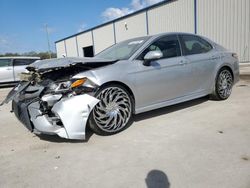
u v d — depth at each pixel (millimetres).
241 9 10750
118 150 3018
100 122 3414
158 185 2230
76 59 3666
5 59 11289
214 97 5148
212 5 12031
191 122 3895
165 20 15266
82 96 3174
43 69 3352
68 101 3105
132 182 2305
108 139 3387
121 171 2516
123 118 3635
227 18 11367
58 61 3600
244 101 5039
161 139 3279
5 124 4539
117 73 3500
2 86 11859
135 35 18469
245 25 10688
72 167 2666
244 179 2240
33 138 3637
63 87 3201
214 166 2496
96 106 3350
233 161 2574
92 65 3549
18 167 2742
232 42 11320
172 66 4148
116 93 3529
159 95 4031
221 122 3809
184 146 3012
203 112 4395
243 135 3244
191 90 4547
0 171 2672
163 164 2604
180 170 2463
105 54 4508
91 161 2773
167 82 4090
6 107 6223
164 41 4273
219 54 5059
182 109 4660
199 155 2750
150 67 3861
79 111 3107
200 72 4629
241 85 7086
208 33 12414
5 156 3053
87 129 3762
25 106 3367
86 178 2426
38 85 3506
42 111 3230
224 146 2945
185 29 13844
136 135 3477
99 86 3314
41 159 2906
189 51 4562
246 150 2811
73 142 3350
